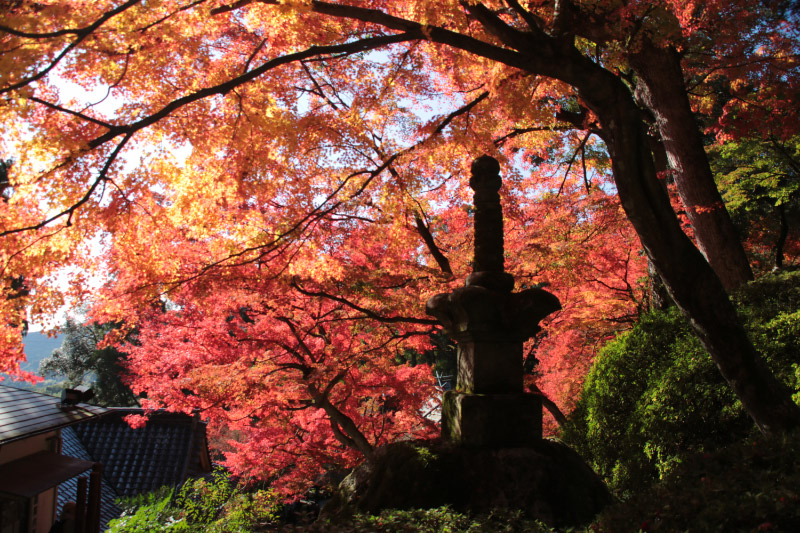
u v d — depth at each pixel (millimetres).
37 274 4320
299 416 10734
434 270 7746
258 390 8977
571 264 7988
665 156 9664
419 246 8430
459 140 6281
